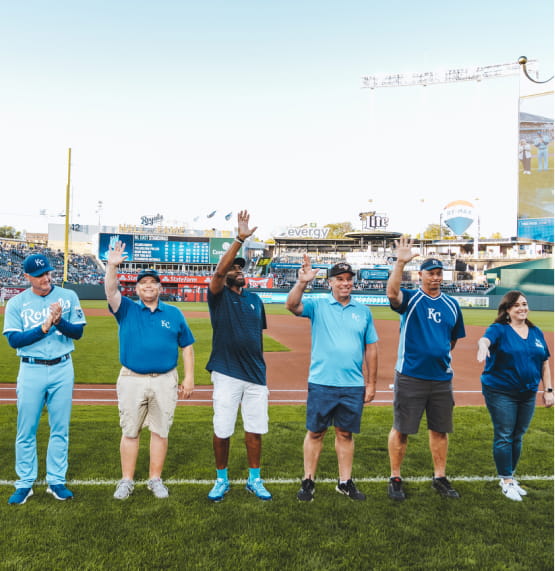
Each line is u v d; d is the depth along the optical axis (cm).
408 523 325
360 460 446
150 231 5425
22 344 345
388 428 554
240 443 487
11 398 694
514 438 385
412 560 282
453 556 286
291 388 830
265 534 307
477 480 401
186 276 4144
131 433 366
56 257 5247
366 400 386
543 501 362
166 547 288
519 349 367
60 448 358
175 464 425
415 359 373
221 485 358
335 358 369
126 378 367
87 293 3959
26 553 278
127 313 372
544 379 391
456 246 5906
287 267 5094
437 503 356
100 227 5488
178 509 337
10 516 322
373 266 4988
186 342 402
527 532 315
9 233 8256
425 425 564
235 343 365
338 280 379
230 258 358
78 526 310
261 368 375
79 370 931
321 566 273
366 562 279
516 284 4225
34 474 354
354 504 352
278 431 533
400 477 376
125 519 321
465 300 3866
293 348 1410
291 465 429
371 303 3794
